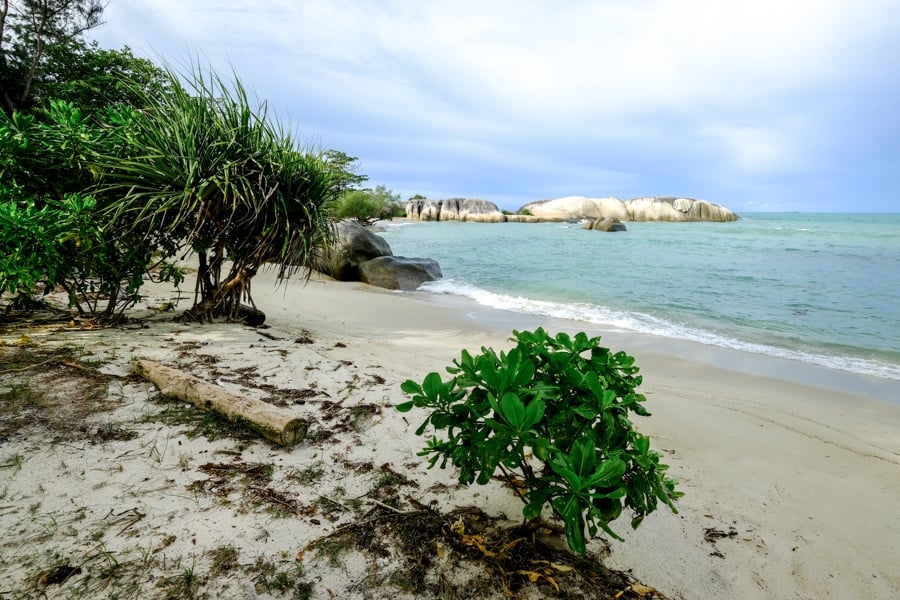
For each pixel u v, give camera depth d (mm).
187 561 1546
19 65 17375
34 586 1381
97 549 1547
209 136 4250
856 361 5820
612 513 1523
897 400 4484
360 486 2111
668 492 1673
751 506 2316
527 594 1566
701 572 1784
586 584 1640
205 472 2053
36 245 3221
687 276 13164
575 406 1598
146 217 3904
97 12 19438
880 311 8680
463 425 1568
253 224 4328
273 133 4574
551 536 1888
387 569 1624
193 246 4316
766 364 5645
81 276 3926
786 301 9648
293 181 4508
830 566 1907
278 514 1844
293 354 3992
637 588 1649
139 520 1706
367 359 4316
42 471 1897
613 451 1493
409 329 6699
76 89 15727
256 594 1457
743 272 13844
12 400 2418
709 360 5785
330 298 8602
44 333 3619
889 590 1795
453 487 2170
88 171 4000
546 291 11000
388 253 13414
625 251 20266
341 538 1746
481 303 9656
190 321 4707
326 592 1499
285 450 2338
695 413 3684
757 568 1847
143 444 2193
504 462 1449
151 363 2932
